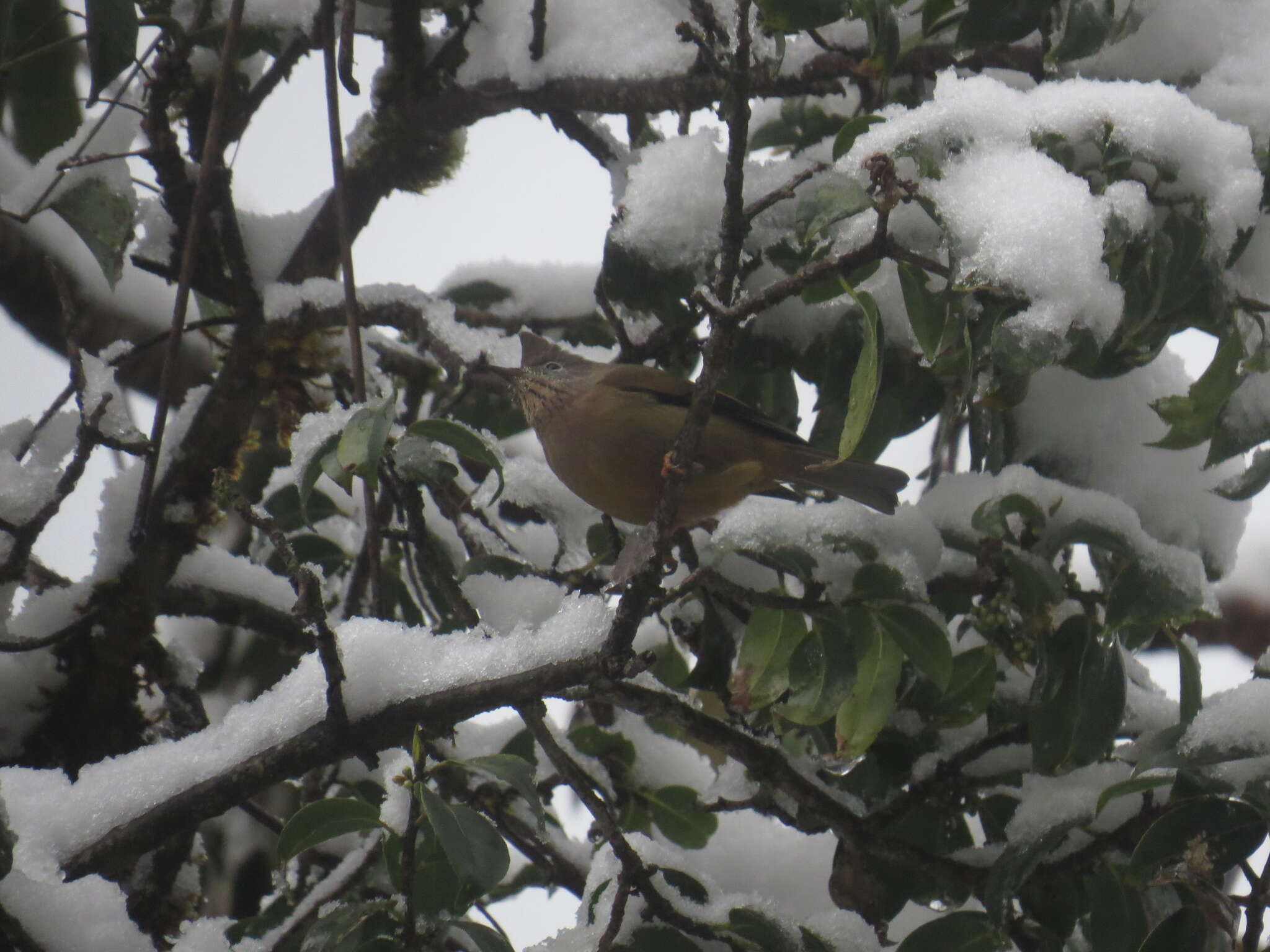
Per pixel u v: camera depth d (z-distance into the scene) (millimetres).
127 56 6203
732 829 7000
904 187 4684
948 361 5215
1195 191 4969
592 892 5539
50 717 6770
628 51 6910
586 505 6891
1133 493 6242
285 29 7082
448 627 7562
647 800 7180
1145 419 6297
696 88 6641
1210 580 6273
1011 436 6367
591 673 4727
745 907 5336
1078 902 5547
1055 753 5375
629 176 6375
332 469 4812
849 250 5020
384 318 7281
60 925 4473
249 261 7379
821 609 5383
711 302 4480
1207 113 5020
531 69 7027
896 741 6211
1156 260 4918
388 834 5238
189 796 4820
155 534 6844
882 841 5688
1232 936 4781
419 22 7152
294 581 4523
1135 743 6102
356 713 4918
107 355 6754
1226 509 6262
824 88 6617
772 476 6602
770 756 5719
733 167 4379
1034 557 5391
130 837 4762
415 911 4699
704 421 4594
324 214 7461
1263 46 5738
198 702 7113
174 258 7070
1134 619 5234
